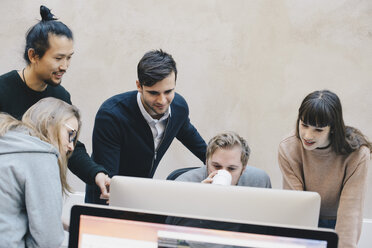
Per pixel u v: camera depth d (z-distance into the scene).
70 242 0.90
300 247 0.84
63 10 3.04
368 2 2.85
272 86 3.02
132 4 3.01
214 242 0.87
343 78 2.94
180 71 3.06
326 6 2.89
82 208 0.89
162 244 0.88
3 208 1.19
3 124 1.24
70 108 1.35
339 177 1.67
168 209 1.09
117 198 1.12
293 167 1.74
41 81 1.76
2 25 3.05
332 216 1.79
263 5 2.96
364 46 2.89
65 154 1.36
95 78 3.09
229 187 1.09
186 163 3.15
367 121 2.95
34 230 1.21
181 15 3.00
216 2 2.98
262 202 1.06
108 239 0.89
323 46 2.93
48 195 1.21
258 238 0.85
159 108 1.72
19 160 1.20
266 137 3.07
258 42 3.00
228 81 3.05
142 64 1.65
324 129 1.53
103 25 3.04
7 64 3.09
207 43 3.02
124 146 1.90
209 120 3.09
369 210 2.97
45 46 1.66
